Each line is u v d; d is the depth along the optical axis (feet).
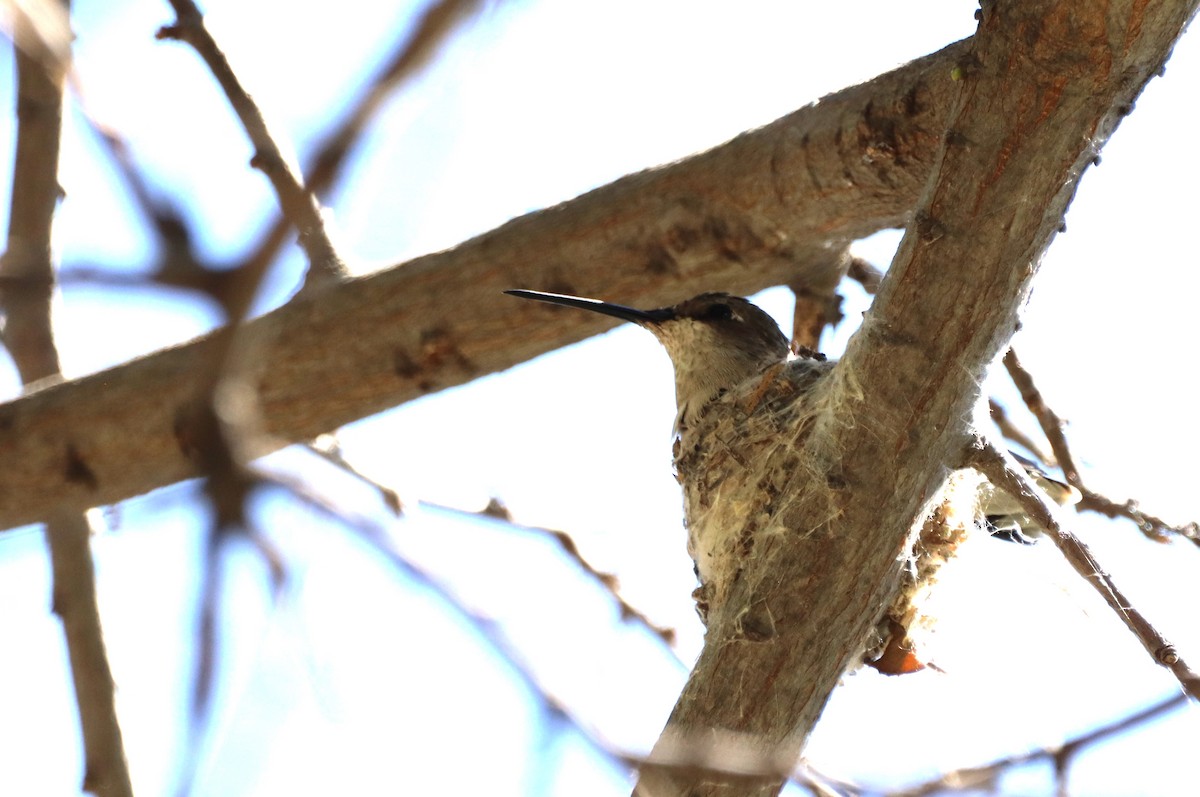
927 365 20.56
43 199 26.00
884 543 21.80
